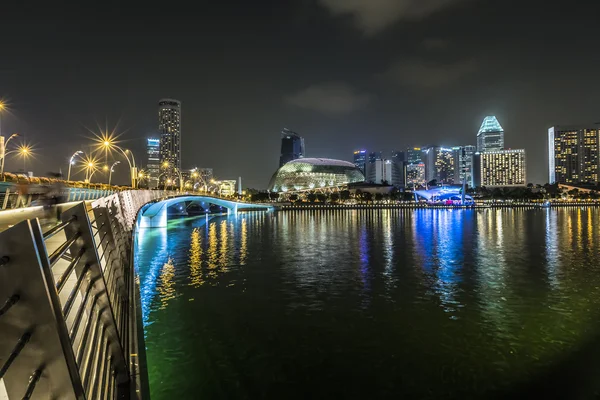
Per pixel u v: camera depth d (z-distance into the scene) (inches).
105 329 256.1
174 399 591.5
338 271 1529.3
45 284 132.8
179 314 989.2
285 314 982.4
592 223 4175.7
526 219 5068.9
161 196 3368.6
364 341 799.7
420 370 671.8
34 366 131.9
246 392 610.5
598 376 635.5
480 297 1113.4
